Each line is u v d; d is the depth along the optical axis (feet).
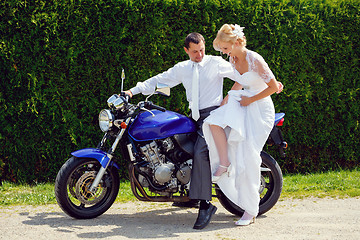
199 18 21.39
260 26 22.04
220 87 14.65
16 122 20.33
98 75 20.79
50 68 20.27
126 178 21.62
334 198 17.56
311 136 23.47
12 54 19.77
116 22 20.54
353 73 23.57
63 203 13.99
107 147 21.18
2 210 15.94
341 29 23.16
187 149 14.07
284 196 18.10
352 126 23.73
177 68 14.85
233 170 13.99
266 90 13.70
